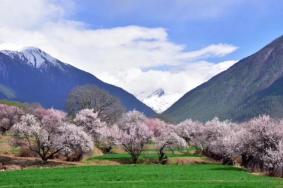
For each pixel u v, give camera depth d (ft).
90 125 403.75
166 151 417.08
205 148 414.21
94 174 231.30
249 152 313.32
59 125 314.76
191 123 501.56
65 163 305.94
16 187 181.37
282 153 260.83
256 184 194.08
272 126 307.37
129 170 256.73
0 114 446.19
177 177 222.48
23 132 301.22
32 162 296.71
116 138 356.38
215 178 221.66
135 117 492.54
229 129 424.87
